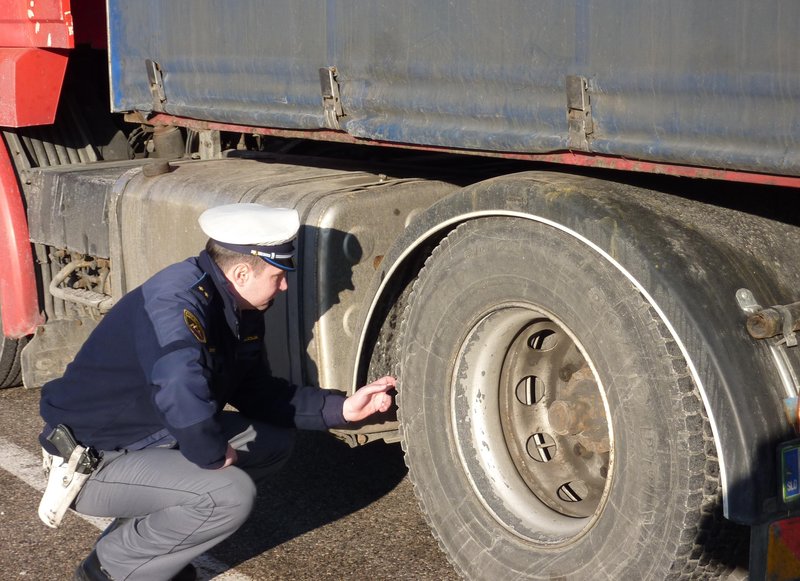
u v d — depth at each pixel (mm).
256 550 3674
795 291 2572
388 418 3523
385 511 3955
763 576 2480
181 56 4113
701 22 2463
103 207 4508
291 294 3551
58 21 4762
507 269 2896
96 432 3094
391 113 3309
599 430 2977
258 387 3350
